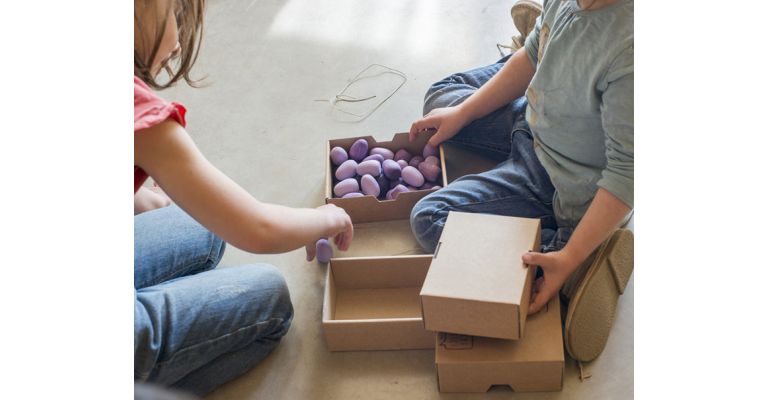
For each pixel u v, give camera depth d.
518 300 1.24
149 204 1.60
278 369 1.46
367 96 2.10
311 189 1.85
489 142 1.79
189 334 1.31
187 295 1.33
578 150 1.46
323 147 1.96
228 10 2.54
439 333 1.36
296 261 1.67
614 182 1.32
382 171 1.75
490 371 1.32
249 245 1.22
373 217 1.71
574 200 1.48
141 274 1.42
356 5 2.48
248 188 1.87
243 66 2.29
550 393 1.36
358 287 1.58
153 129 1.08
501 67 1.89
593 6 1.32
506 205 1.57
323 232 1.37
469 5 2.38
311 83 2.18
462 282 1.29
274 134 2.02
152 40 1.11
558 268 1.34
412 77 2.14
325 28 2.40
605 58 1.30
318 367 1.46
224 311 1.35
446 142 1.86
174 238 1.47
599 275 1.40
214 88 2.21
